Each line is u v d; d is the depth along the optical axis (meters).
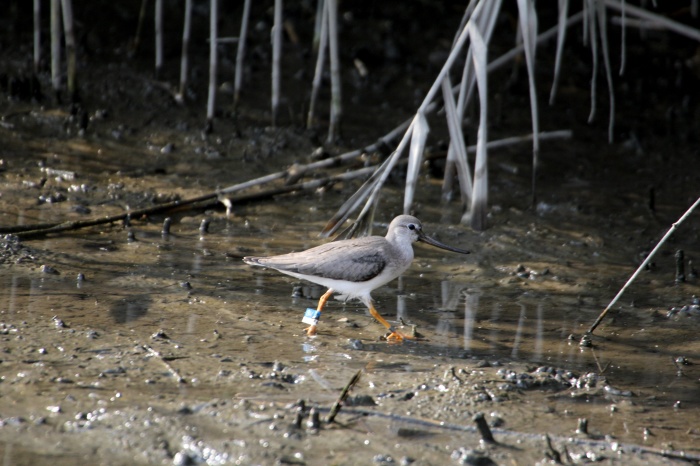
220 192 14.70
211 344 9.91
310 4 23.34
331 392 8.91
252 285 12.01
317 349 10.04
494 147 18.48
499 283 12.74
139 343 9.74
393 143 18.09
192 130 17.69
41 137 16.66
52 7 17.19
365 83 20.78
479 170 14.23
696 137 19.97
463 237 14.37
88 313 10.48
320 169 16.62
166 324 10.39
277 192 15.23
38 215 13.73
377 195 13.09
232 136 17.66
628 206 16.23
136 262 12.40
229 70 20.38
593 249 14.22
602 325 11.31
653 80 22.48
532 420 8.62
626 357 10.34
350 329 10.77
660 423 8.70
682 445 8.24
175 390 8.72
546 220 15.31
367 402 8.69
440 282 12.68
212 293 11.55
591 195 16.67
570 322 11.39
